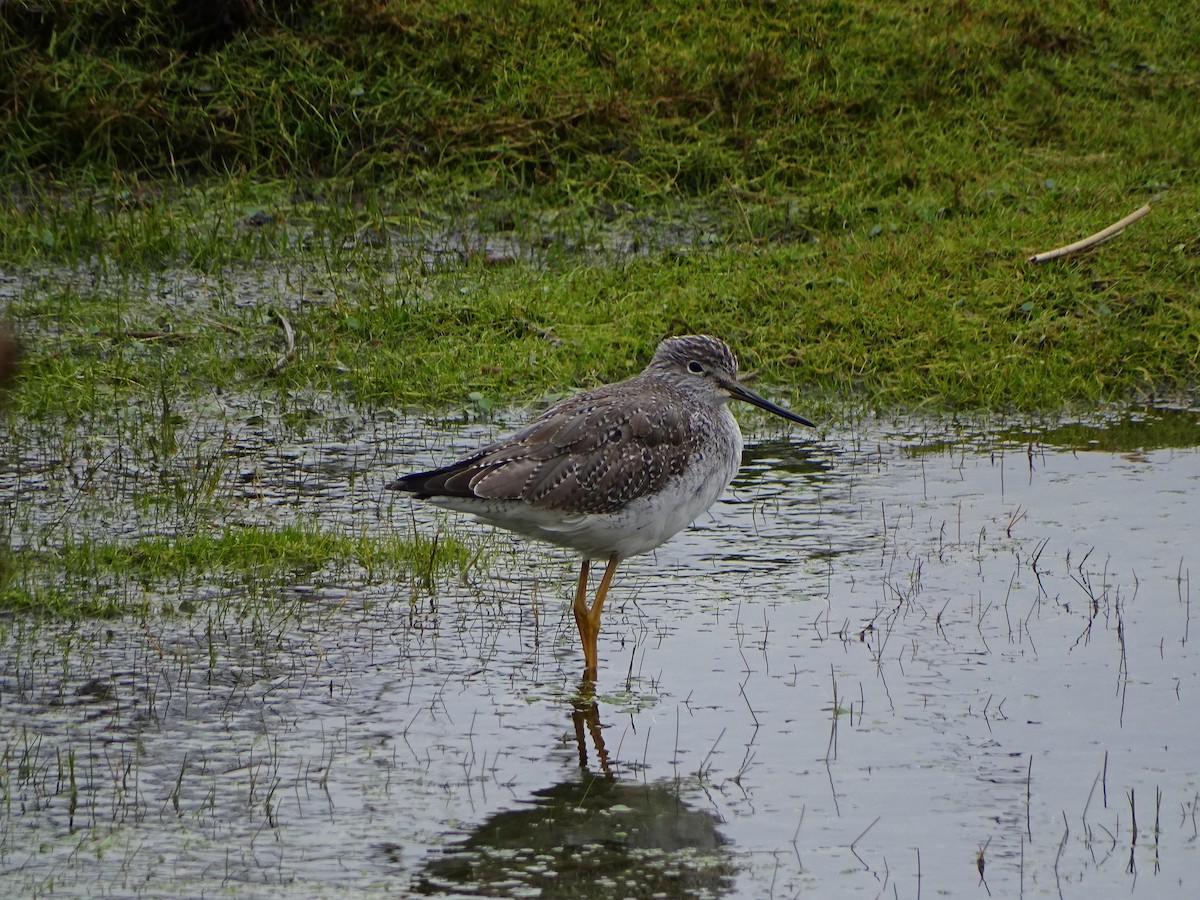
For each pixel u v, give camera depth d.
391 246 18.80
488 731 9.43
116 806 8.40
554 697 9.94
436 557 12.17
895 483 14.08
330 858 7.95
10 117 19.62
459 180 19.78
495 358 16.47
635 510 10.66
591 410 10.75
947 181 20.05
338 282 17.95
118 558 11.82
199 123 19.84
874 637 10.88
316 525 12.66
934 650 10.66
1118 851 8.12
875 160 20.39
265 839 8.12
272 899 7.55
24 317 16.80
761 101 20.88
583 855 8.06
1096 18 23.47
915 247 18.39
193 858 7.91
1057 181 20.08
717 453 11.17
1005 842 8.20
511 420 15.49
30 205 19.02
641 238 19.08
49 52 20.02
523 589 11.84
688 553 12.53
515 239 19.09
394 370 16.20
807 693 10.02
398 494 13.63
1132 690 10.02
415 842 8.15
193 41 20.64
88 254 18.38
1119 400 16.38
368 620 11.09
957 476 14.25
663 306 17.27
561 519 10.51
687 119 20.69
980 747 9.27
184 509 13.05
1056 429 15.58
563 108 20.31
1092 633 10.90
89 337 16.58
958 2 23.05
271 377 16.16
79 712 9.50
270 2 20.77
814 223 19.30
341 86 20.17
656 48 21.39
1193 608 11.30
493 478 10.36
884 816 8.48
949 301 17.48
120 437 14.70
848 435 15.44
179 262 18.31
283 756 9.03
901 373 16.41
